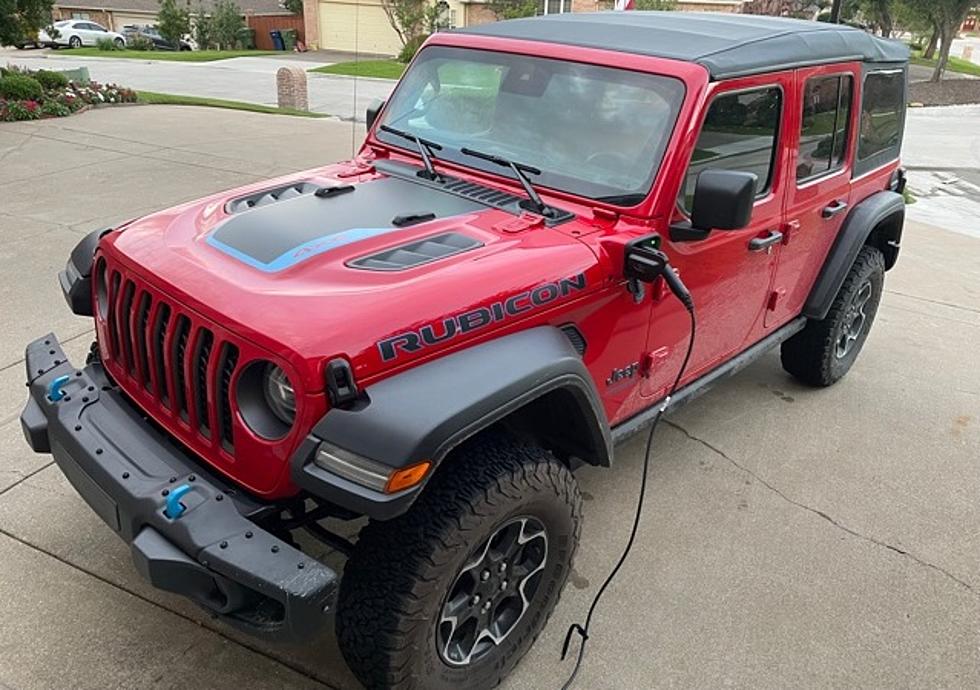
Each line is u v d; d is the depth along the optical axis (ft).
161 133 36.65
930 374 17.11
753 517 11.89
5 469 11.51
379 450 6.41
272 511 7.27
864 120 13.53
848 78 12.42
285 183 10.41
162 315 7.83
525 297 7.99
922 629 9.98
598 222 9.29
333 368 6.59
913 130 66.85
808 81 11.26
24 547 10.09
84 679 8.39
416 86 11.62
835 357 15.46
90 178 27.53
